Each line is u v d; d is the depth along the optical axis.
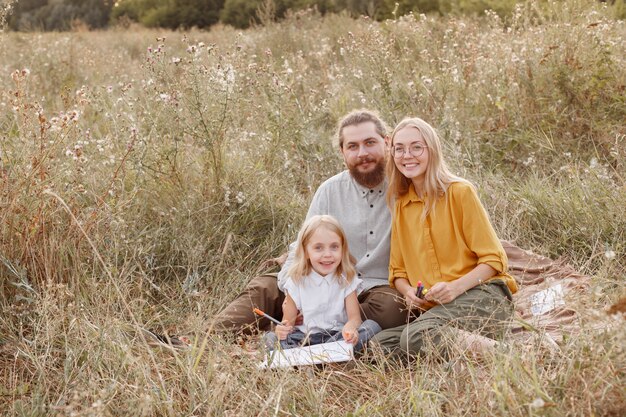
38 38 11.27
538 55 6.60
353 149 4.20
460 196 3.87
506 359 2.91
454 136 6.14
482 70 7.07
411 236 4.03
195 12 22.11
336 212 4.36
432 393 3.01
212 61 5.82
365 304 4.10
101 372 3.28
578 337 3.05
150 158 5.20
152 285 4.33
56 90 8.30
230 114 5.45
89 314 3.84
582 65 6.34
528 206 5.13
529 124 6.29
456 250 3.90
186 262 4.77
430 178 3.90
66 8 25.66
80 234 4.18
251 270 4.82
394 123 6.32
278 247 5.06
